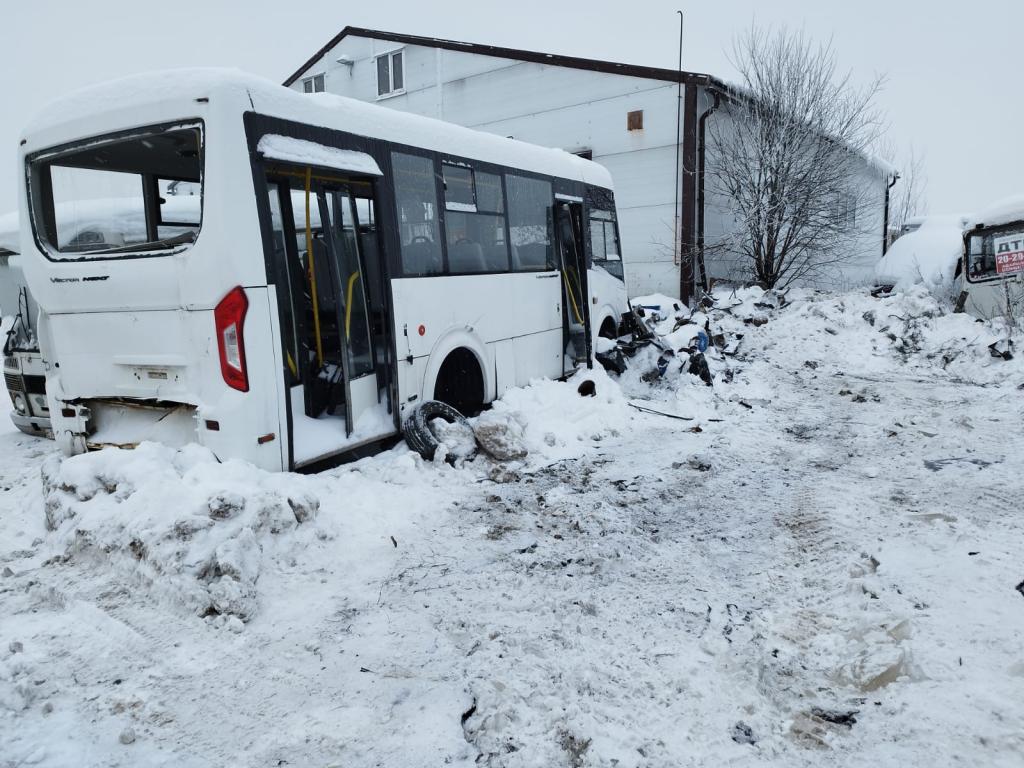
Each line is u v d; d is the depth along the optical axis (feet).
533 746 9.09
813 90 57.31
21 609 13.03
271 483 15.64
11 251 26.84
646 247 58.18
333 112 18.86
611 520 17.19
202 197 15.97
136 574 13.61
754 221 57.16
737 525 16.89
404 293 21.15
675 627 12.03
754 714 9.64
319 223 20.48
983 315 44.80
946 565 13.60
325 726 9.60
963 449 22.80
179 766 8.87
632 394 32.01
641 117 56.85
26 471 21.86
